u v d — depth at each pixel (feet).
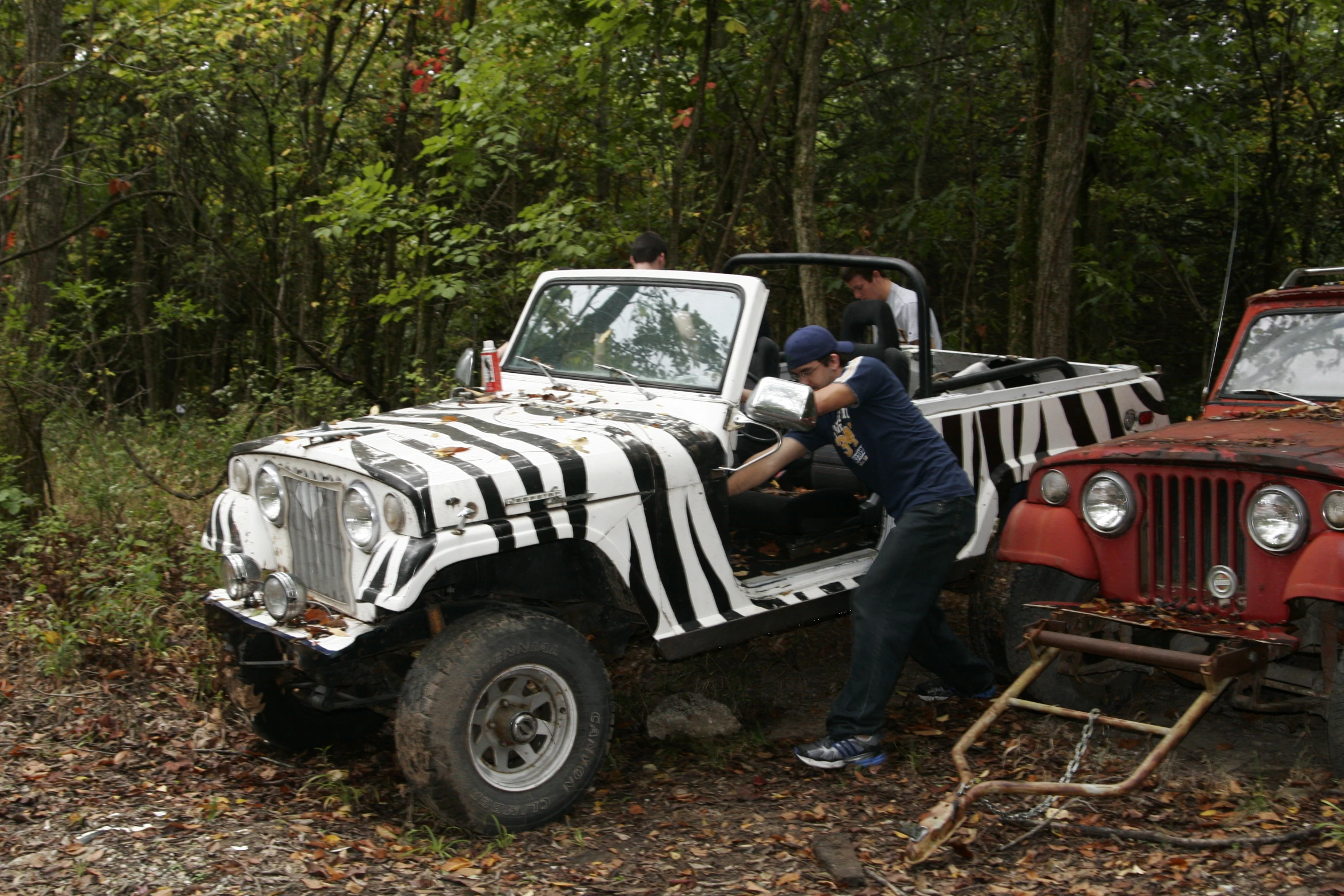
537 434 13.53
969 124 38.86
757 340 15.76
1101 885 10.74
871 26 38.83
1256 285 42.80
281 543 13.87
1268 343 17.01
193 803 12.99
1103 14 34.35
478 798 12.05
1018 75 39.14
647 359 15.98
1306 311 16.87
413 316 40.01
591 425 14.08
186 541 21.71
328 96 43.57
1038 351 26.99
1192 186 37.09
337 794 13.66
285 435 14.17
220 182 42.50
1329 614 12.24
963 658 15.64
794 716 16.72
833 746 13.97
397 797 13.82
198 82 35.24
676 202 28.89
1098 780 13.48
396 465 12.22
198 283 43.09
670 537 13.60
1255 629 12.14
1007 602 15.72
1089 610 13.26
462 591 12.98
